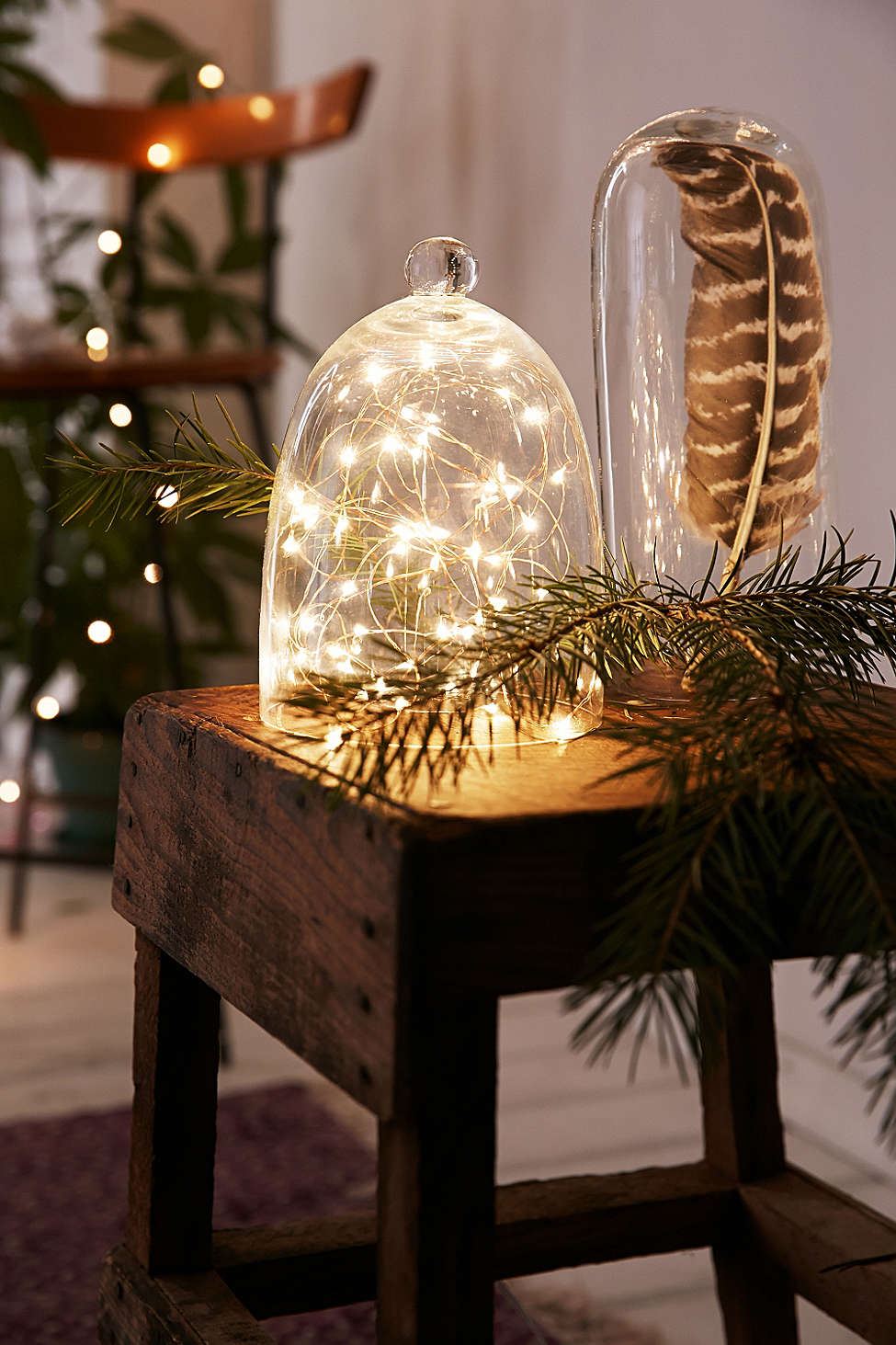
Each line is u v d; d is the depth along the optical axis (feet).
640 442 2.40
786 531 2.35
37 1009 6.43
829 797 1.65
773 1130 3.01
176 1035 2.49
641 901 1.57
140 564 8.43
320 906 1.81
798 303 2.32
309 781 1.83
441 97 7.61
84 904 8.03
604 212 2.47
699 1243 2.95
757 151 2.36
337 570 2.06
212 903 2.12
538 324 6.55
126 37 8.59
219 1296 2.43
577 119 6.10
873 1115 4.81
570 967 1.70
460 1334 1.71
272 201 8.29
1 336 7.10
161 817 2.31
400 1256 1.72
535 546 2.11
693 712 2.21
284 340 8.46
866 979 1.54
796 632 1.98
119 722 8.51
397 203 8.27
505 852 1.66
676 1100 5.37
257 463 2.69
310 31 9.59
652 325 2.37
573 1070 5.66
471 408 2.13
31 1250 4.28
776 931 1.75
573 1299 3.94
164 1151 2.50
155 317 9.96
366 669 2.02
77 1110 5.35
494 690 1.87
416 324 2.23
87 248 9.71
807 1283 2.80
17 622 8.46
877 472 4.44
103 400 8.05
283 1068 5.81
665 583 2.37
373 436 2.11
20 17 10.03
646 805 1.73
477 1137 1.70
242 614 10.19
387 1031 1.65
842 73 4.46
